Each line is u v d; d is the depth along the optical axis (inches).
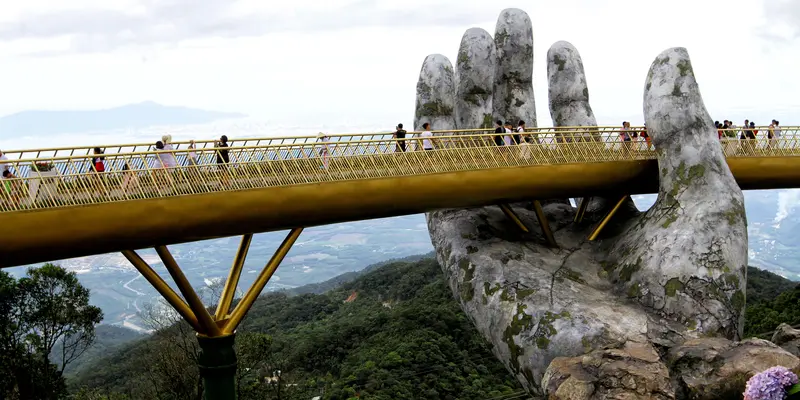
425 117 1206.9
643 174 1032.8
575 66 1277.1
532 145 983.0
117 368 2277.3
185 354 1365.7
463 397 1608.0
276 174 816.9
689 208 946.7
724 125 1222.9
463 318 2047.2
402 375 1711.4
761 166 1139.9
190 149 767.7
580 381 762.2
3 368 1391.5
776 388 483.8
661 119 995.3
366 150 880.9
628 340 844.0
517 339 915.4
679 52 1014.4
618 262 990.4
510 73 1293.1
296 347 2091.5
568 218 1167.6
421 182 896.3
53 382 1457.9
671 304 895.7
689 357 798.5
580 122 1261.1
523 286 954.1
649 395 745.0
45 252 716.7
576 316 887.1
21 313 1425.9
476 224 1090.1
